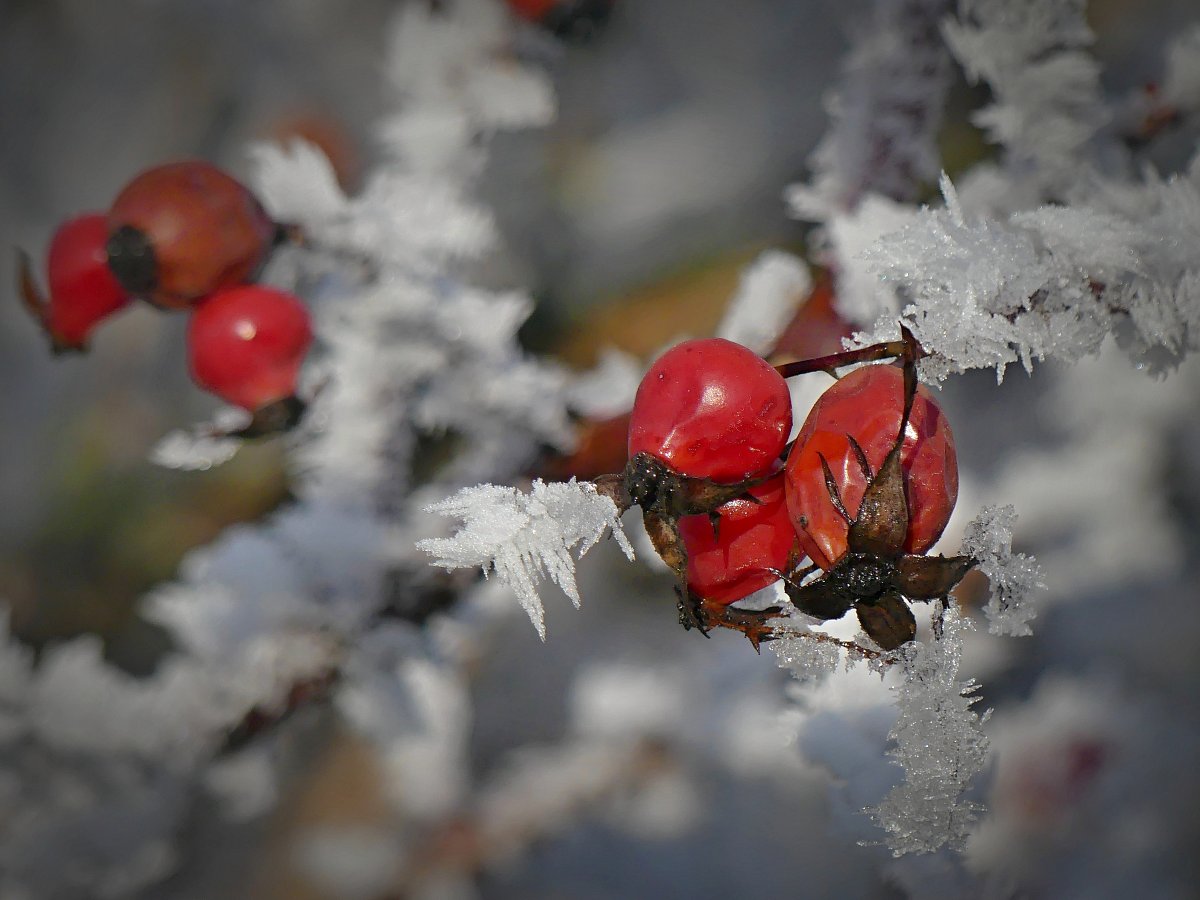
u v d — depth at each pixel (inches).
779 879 13.6
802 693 9.7
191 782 10.6
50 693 10.5
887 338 8.8
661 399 8.8
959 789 8.8
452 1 11.3
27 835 10.4
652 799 13.8
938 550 12.6
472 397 10.9
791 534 8.8
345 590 10.8
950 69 10.6
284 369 10.3
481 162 11.3
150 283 10.2
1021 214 8.9
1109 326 8.8
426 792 13.5
